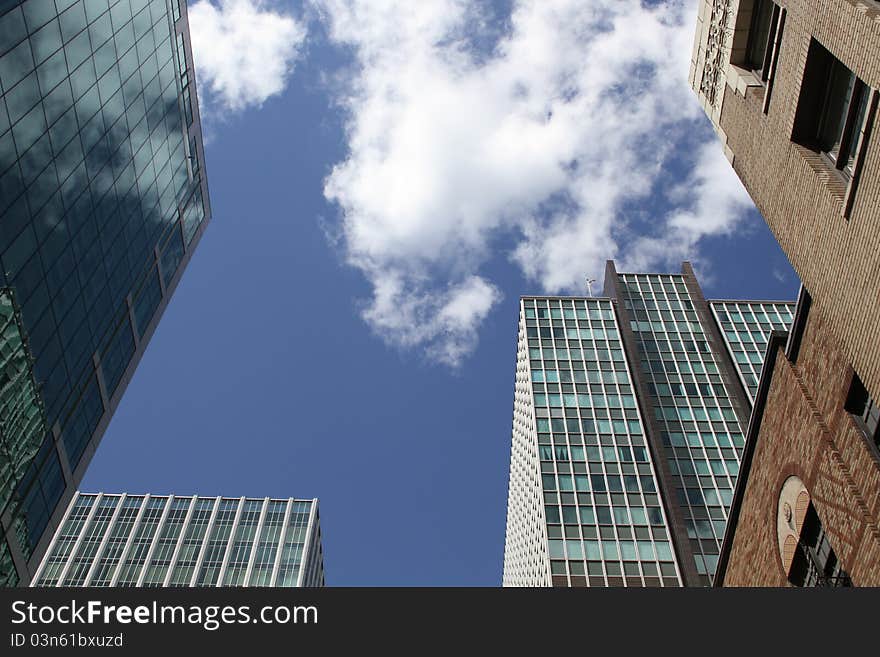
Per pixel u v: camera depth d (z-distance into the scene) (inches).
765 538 1005.2
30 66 1171.3
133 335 1788.9
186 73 2007.9
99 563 3929.6
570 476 3043.8
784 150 853.8
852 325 711.7
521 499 3654.0
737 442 3203.7
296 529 4252.0
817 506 847.7
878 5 679.1
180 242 2101.4
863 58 677.9
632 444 3201.3
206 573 3880.4
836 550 797.2
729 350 3754.9
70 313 1400.1
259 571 3897.6
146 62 1689.2
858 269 694.5
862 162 689.6
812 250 791.7
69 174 1342.3
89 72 1386.6
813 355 909.2
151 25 1705.2
